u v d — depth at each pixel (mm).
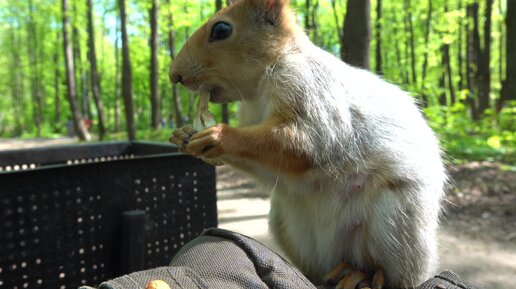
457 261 486
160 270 136
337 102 207
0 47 4074
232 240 160
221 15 220
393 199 201
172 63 229
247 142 194
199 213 335
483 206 642
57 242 271
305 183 210
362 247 208
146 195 309
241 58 215
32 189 260
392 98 222
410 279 208
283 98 203
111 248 293
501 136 868
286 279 148
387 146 206
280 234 243
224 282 138
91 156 372
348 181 207
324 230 215
